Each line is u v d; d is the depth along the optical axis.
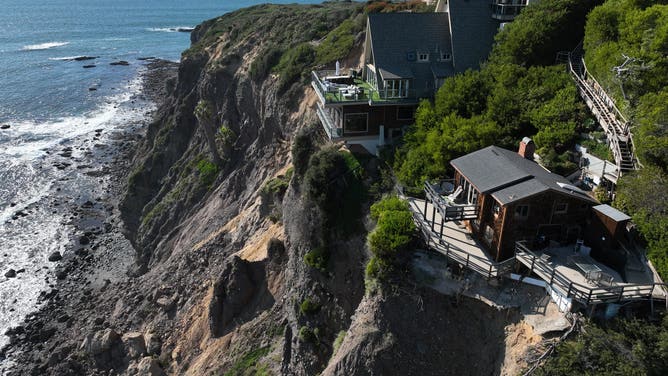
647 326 22.89
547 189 26.64
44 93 132.00
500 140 35.34
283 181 54.16
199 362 44.38
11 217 80.69
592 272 24.89
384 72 43.31
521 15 45.00
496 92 37.78
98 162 96.88
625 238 26.64
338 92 42.88
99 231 78.94
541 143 34.16
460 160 32.50
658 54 32.09
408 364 29.17
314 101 59.19
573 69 40.69
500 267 27.25
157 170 86.31
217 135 75.56
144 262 70.38
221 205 67.69
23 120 114.88
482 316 27.88
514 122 36.16
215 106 81.62
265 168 64.31
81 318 59.56
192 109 87.62
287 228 45.47
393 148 41.72
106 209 84.00
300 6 112.88
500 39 44.94
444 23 47.47
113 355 50.38
